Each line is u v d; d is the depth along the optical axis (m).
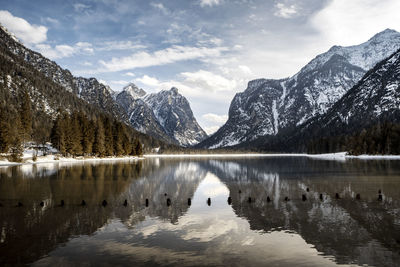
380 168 78.50
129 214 28.09
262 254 17.75
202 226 23.88
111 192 41.19
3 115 101.19
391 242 19.56
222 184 50.56
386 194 38.06
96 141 140.00
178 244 19.55
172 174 69.75
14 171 71.44
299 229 22.80
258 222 25.02
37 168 81.31
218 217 26.92
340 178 57.09
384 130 150.38
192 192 41.91
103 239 20.55
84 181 53.38
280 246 19.09
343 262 16.58
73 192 40.94
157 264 16.25
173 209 30.42
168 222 25.17
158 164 114.81
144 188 45.53
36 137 145.62
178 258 17.11
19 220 25.69
